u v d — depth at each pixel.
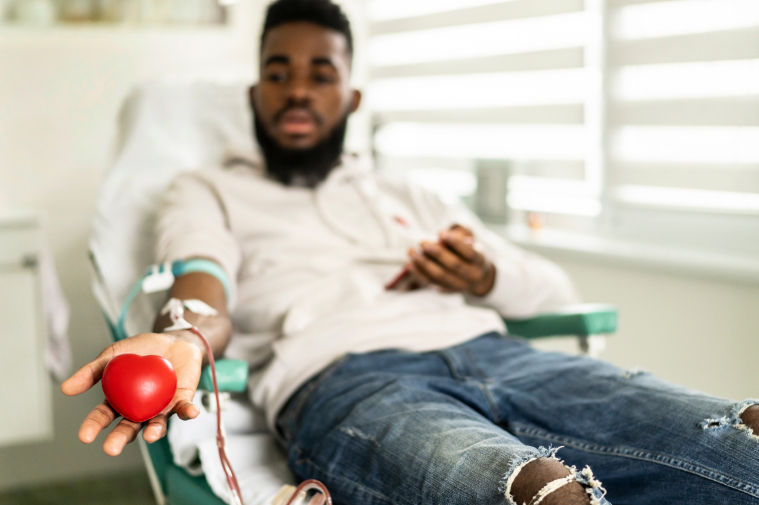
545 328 1.32
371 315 1.15
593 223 2.06
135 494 2.04
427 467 0.81
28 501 2.00
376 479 0.86
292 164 1.31
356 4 2.67
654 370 1.76
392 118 2.64
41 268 1.82
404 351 1.11
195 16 2.24
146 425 0.68
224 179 1.30
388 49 2.63
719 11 1.66
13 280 1.78
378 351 1.10
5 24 2.03
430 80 2.47
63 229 2.15
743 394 1.56
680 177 1.79
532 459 0.75
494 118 2.25
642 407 0.93
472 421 0.88
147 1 2.18
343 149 1.40
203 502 1.00
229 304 1.12
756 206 1.65
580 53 1.98
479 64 2.27
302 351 1.10
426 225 1.44
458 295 1.30
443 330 1.16
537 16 2.09
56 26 2.08
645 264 1.73
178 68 2.28
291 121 1.30
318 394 1.03
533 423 1.00
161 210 1.28
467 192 2.41
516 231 2.16
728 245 1.75
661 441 0.88
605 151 1.95
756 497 0.79
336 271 1.22
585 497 0.69
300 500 0.90
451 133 2.45
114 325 1.30
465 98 2.34
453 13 2.34
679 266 1.66
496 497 0.74
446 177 2.50
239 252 1.24
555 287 1.35
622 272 1.82
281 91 1.30
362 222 1.32
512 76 2.19
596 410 0.96
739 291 1.56
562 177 2.11
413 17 2.50
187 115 1.64
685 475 0.84
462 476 0.78
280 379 1.09
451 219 1.46
